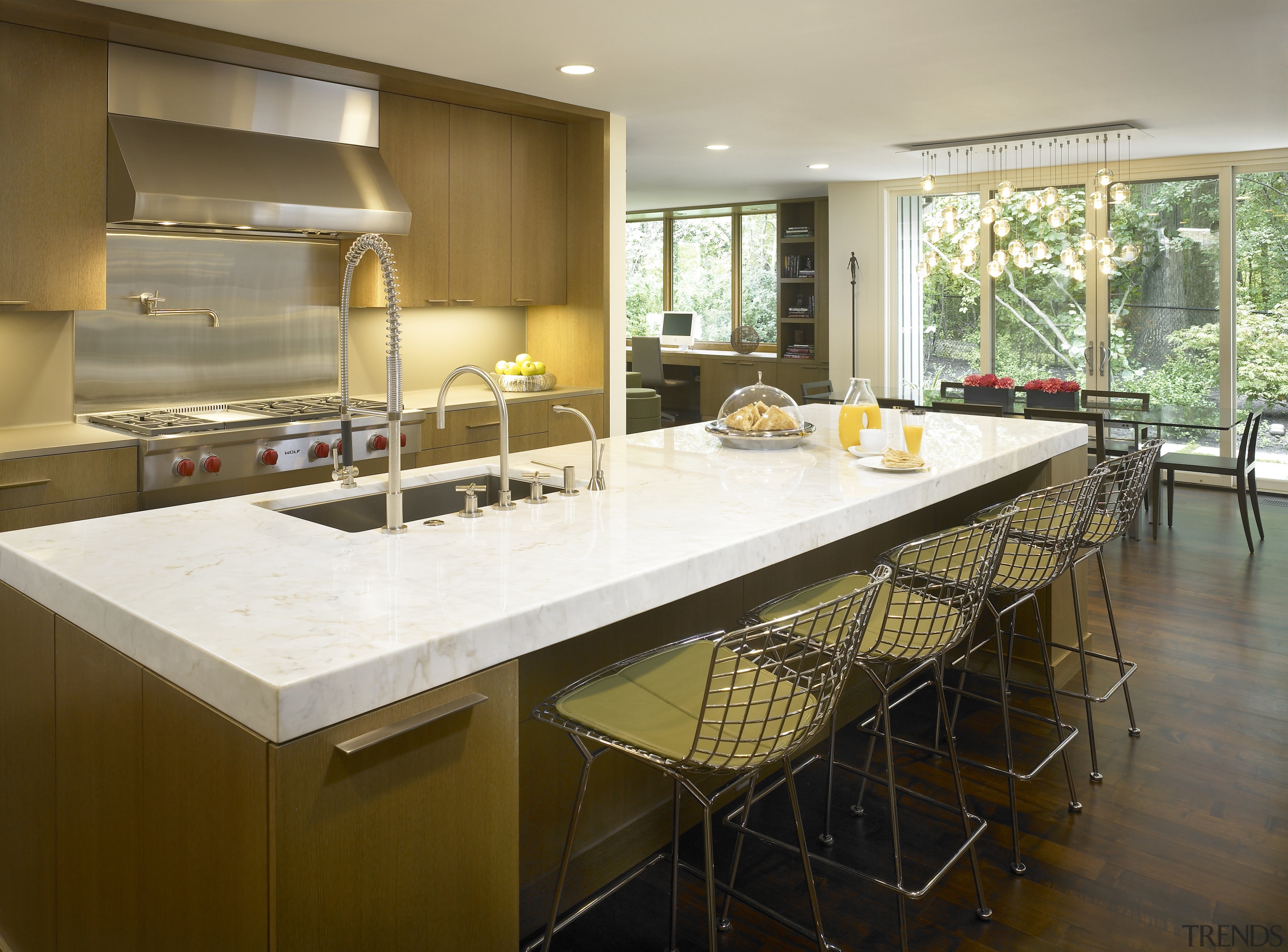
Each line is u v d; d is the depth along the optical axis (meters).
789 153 7.23
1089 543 3.17
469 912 1.60
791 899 2.39
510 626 1.61
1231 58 4.54
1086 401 6.89
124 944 1.72
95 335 4.23
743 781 2.38
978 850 2.61
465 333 5.85
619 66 4.59
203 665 1.43
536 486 2.50
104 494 3.66
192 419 4.16
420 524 2.26
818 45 4.23
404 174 4.93
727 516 2.34
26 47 3.66
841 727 3.40
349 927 1.42
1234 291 7.35
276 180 4.27
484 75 4.72
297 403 4.79
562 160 5.76
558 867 2.32
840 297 9.35
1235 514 6.72
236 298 4.71
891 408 6.45
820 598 2.44
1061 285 8.12
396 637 1.49
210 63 4.19
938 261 6.82
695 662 2.09
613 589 1.80
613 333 5.84
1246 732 3.32
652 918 2.33
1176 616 4.56
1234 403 7.45
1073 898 2.38
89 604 1.72
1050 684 2.97
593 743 2.37
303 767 1.34
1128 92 5.22
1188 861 2.54
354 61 4.38
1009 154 7.32
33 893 2.06
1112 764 3.10
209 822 1.45
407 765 1.48
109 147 3.91
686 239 11.70
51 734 1.90
